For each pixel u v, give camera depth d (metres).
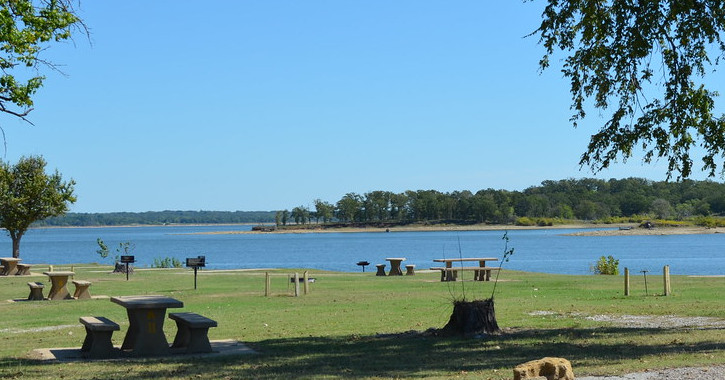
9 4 15.62
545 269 57.88
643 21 15.42
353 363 12.27
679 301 22.44
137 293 28.45
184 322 14.12
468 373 10.98
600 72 16.64
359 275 40.38
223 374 11.38
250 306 23.31
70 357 13.66
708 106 16.05
